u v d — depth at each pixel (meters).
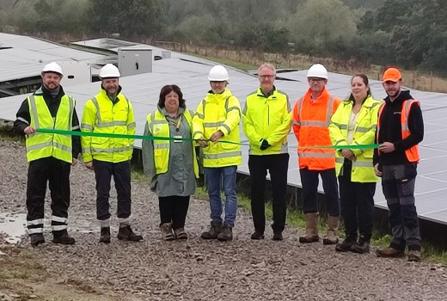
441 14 45.19
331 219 9.76
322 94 9.59
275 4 65.94
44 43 37.91
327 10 56.62
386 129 8.96
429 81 41.81
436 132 15.60
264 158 9.76
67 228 10.50
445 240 10.22
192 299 7.82
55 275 8.36
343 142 9.21
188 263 8.88
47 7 64.12
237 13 65.75
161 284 8.20
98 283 8.18
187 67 29.62
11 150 16.92
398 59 46.62
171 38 58.34
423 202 11.02
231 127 9.52
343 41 49.91
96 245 9.57
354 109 9.30
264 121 9.66
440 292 8.13
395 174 9.01
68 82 26.23
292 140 15.13
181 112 9.76
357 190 9.32
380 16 53.94
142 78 24.69
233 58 48.72
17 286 7.82
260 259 9.07
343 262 9.03
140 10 60.12
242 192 13.37
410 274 8.66
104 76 9.53
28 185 9.41
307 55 49.94
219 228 9.92
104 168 9.58
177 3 66.19
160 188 9.64
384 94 22.08
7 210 11.46
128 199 9.76
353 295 8.01
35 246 9.41
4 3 68.12
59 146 9.34
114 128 9.58
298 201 12.23
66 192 9.55
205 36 57.00
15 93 26.97
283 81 24.61
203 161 9.79
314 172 9.70
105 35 61.44
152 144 9.69
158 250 9.38
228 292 8.02
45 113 9.30
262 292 8.04
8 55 33.47
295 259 9.10
